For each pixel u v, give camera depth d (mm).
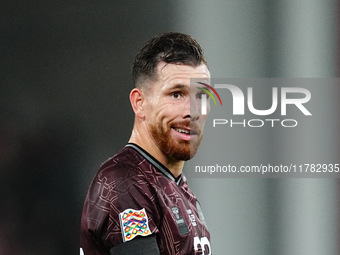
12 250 10367
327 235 11312
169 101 6020
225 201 10898
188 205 6289
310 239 11258
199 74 6125
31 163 10477
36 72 10578
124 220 5441
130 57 10570
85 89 10562
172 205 5898
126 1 10633
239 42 10992
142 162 5965
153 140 6051
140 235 5395
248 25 11047
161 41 6176
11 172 10445
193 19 10828
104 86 10555
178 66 6055
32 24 10625
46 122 10508
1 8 10609
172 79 6004
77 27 10625
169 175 6133
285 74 11273
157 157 6059
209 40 10883
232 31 10977
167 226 5707
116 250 5414
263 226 11125
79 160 10477
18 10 10625
